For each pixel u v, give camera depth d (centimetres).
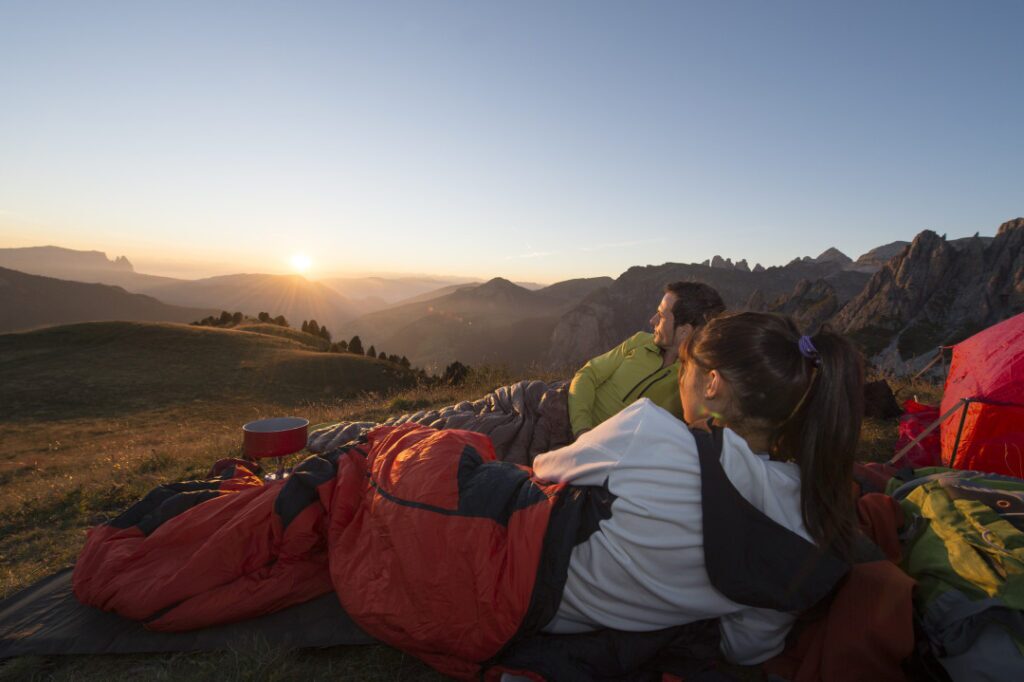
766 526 142
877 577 157
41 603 238
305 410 1285
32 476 915
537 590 159
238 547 212
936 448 372
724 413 160
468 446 197
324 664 197
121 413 3412
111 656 204
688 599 152
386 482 191
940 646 148
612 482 154
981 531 161
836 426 140
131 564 214
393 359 7481
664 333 333
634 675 170
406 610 170
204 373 4575
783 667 175
